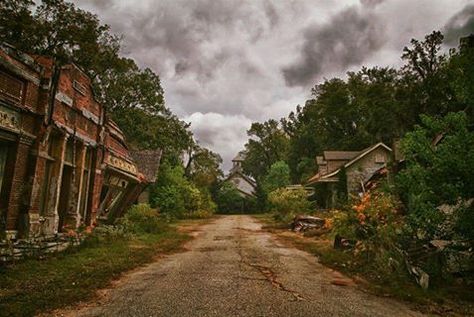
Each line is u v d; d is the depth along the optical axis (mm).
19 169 10375
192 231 20891
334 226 12375
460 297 6539
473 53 7973
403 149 8258
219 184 63500
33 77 10875
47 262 8680
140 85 37125
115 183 19750
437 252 8148
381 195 11328
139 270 8656
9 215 9992
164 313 5238
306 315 5254
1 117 9641
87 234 12891
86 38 28078
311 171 54750
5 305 5332
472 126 8133
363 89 46812
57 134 12336
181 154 47375
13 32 24438
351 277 8219
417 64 32344
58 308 5438
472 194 7172
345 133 54469
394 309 5758
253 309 5453
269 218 36406
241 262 9906
